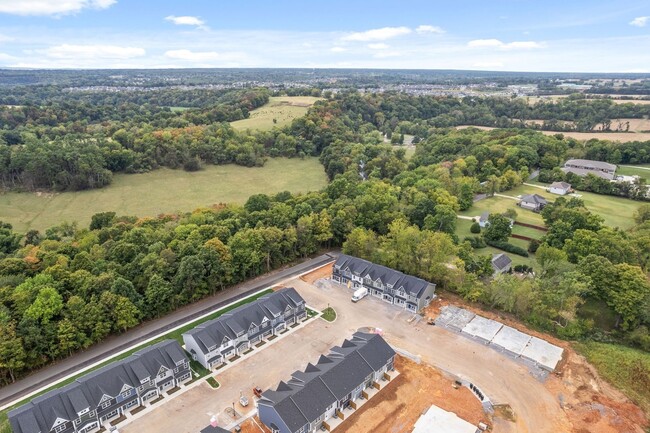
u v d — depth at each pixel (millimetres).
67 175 160750
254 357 73250
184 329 80125
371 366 65750
